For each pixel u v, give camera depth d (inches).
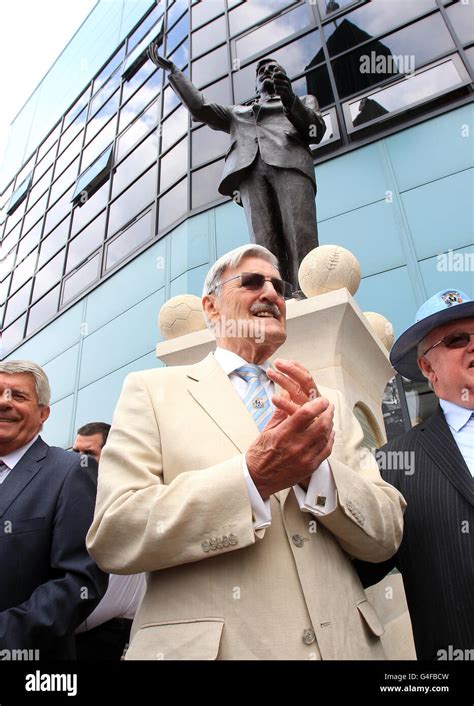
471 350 68.1
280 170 137.2
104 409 365.1
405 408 239.9
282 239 139.5
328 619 42.5
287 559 44.8
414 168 295.4
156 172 433.4
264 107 145.9
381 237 285.7
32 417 75.9
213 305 67.4
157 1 543.8
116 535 44.5
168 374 58.3
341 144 333.1
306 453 42.3
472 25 324.5
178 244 367.2
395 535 52.3
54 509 66.4
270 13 426.0
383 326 138.4
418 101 316.2
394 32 351.3
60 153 626.5
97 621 83.0
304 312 101.5
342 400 65.8
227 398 54.5
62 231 545.6
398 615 107.3
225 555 44.1
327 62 369.1
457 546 56.5
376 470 59.9
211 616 41.3
